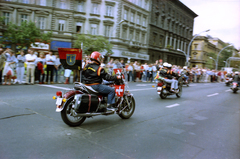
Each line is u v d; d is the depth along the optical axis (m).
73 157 3.04
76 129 4.27
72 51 4.48
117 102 5.03
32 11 28.48
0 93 7.59
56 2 29.61
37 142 3.47
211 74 28.39
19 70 10.89
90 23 31.19
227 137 4.46
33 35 24.91
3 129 3.95
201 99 9.85
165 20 43.66
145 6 38.06
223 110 7.50
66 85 11.40
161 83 8.87
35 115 5.02
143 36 38.25
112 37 32.12
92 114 4.43
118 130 4.41
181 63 52.66
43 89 9.27
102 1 31.42
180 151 3.54
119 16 32.31
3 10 27.64
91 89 4.46
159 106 7.35
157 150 3.51
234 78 14.16
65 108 4.20
